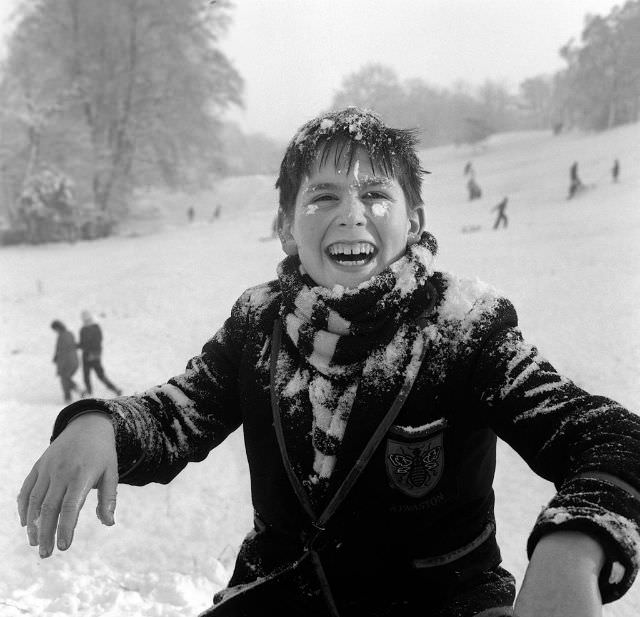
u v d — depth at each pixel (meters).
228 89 51.56
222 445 7.15
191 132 51.12
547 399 0.95
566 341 11.13
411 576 1.03
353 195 1.10
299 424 1.09
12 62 48.53
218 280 22.56
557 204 31.09
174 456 1.18
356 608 1.03
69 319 19.41
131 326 17.45
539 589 0.70
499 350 1.02
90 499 5.70
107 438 1.04
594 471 0.80
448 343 1.04
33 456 7.11
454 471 1.03
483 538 1.07
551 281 15.99
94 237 44.69
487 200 35.62
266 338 1.21
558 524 0.74
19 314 20.41
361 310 1.05
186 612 3.62
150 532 5.06
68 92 47.62
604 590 0.72
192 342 15.56
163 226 46.19
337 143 1.11
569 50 69.12
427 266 1.08
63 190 43.28
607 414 0.88
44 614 3.40
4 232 43.38
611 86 60.75
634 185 31.81
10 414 8.77
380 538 1.03
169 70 49.72
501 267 18.39
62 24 48.50
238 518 5.41
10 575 4.17
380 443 1.02
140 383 12.37
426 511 1.03
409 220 1.19
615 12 60.81
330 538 1.04
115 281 24.23
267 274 22.77
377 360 1.05
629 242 19.98
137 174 51.09
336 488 1.05
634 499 0.76
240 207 49.16
